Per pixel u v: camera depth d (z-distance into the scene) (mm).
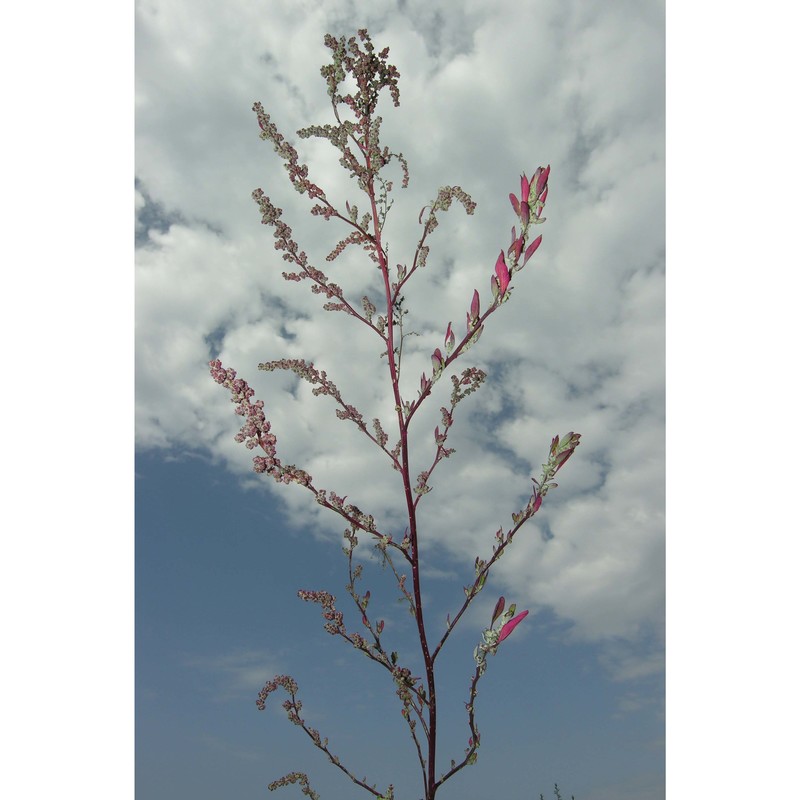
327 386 1750
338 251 1820
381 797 1617
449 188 1759
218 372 1570
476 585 1622
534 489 1591
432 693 1646
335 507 1611
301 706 1735
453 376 1777
